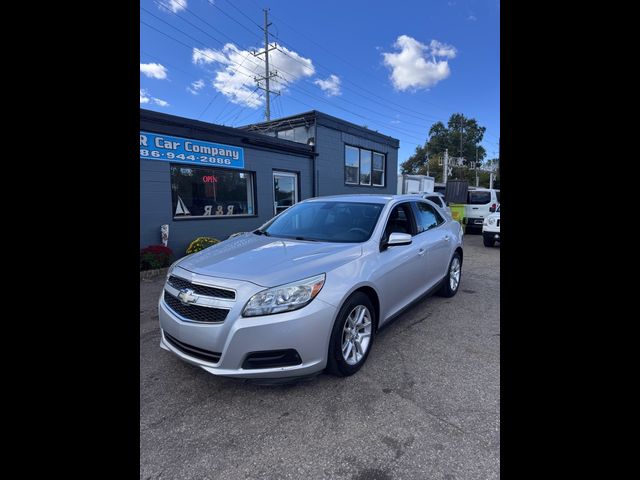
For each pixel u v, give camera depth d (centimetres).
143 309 466
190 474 186
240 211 887
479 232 1507
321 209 400
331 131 1147
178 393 262
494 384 268
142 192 687
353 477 182
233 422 227
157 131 701
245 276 250
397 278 337
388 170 1444
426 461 191
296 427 221
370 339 299
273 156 953
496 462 187
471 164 6506
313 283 250
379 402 246
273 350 233
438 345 339
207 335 239
